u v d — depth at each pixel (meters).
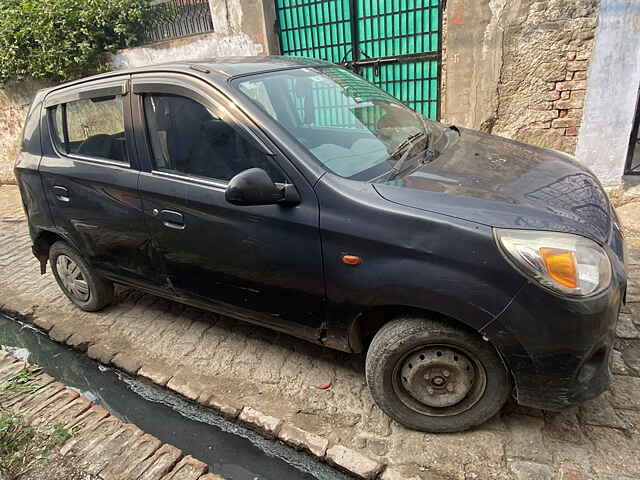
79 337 3.54
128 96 2.84
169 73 2.71
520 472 2.12
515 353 2.00
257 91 2.57
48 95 3.41
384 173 2.33
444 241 1.98
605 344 1.99
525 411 2.44
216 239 2.58
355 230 2.13
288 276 2.42
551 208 2.06
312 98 2.76
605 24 4.32
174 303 3.91
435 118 5.88
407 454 2.28
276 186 2.24
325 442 2.38
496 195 2.11
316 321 2.47
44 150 3.40
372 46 5.91
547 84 4.82
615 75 4.45
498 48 4.82
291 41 6.35
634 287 3.38
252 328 3.44
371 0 5.66
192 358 3.18
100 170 3.02
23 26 7.07
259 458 2.44
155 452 2.40
